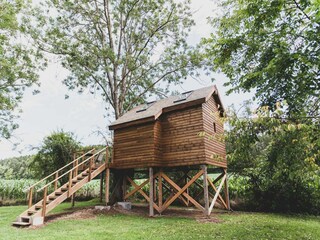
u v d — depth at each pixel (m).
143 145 13.84
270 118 5.08
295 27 8.09
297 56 6.60
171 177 18.89
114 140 15.38
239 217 12.11
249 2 8.35
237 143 5.84
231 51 9.30
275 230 9.02
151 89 24.05
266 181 14.31
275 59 7.17
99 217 11.93
